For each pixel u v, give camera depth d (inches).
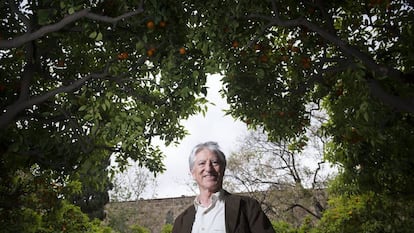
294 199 784.3
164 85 238.8
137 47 234.8
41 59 269.0
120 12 238.5
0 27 254.5
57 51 270.7
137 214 1063.6
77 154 289.1
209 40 227.5
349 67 223.8
